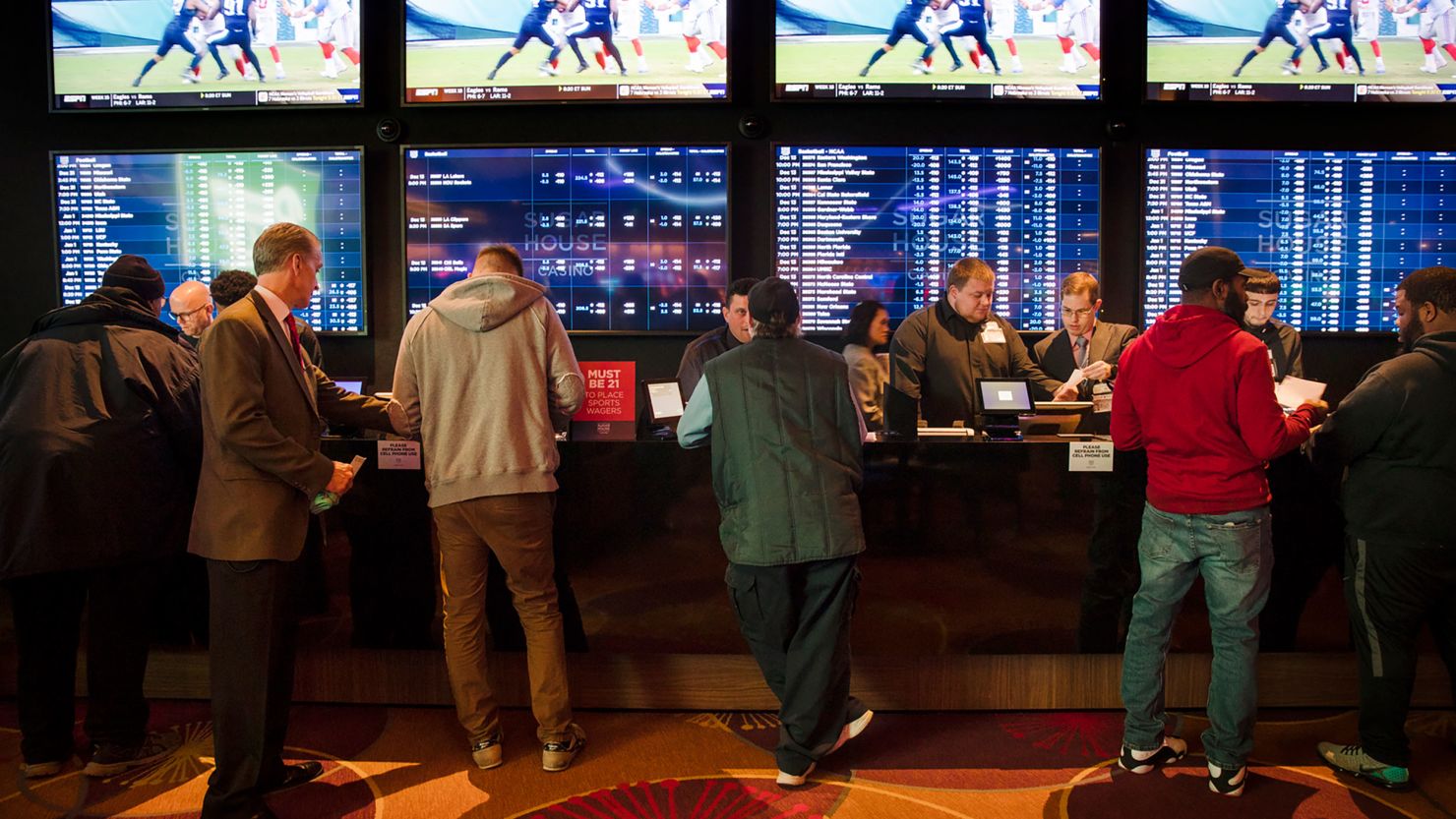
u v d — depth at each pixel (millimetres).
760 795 2133
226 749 1921
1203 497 2062
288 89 3648
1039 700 2559
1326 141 3723
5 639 2668
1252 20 3572
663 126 3750
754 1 3711
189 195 3738
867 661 2549
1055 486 2414
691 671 2564
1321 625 2453
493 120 3764
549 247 3725
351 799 2121
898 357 3451
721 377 2117
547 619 2258
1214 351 2027
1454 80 3566
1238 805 2088
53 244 3795
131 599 2215
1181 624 2482
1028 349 3750
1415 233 3693
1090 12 3562
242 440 1841
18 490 2076
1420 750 2342
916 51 3594
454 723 2508
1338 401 3793
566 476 2447
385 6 3734
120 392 2164
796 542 2027
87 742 2426
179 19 3619
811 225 3699
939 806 2090
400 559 2488
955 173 3689
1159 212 3695
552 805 2094
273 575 1927
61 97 3660
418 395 2227
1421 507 2057
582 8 3588
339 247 3748
